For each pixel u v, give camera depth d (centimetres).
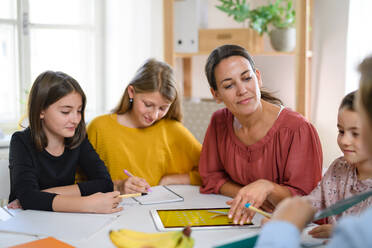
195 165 164
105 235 96
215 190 136
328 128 239
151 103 149
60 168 138
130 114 163
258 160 131
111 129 161
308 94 247
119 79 269
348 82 223
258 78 132
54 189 128
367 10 213
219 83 122
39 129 130
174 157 168
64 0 265
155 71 149
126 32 266
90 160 143
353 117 98
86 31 272
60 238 93
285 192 120
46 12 262
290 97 262
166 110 155
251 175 133
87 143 146
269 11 238
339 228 51
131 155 161
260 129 130
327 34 237
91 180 139
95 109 279
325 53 239
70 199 114
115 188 142
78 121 133
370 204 100
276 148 129
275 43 237
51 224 102
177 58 279
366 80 55
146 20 267
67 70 271
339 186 110
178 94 166
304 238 91
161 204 122
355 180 106
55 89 126
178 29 251
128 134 161
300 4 225
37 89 128
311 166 127
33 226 101
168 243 64
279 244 54
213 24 275
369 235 48
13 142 133
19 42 254
